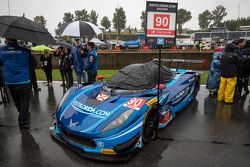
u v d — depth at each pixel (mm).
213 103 5613
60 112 3484
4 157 3135
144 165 2922
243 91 6871
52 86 7727
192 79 5273
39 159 3070
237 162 3014
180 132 3895
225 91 5605
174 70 5535
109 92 3781
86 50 6523
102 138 2902
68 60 7152
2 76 5566
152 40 3504
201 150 3301
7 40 3848
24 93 4023
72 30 6520
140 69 4301
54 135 3551
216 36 31172
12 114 4848
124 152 2971
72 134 3076
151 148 3336
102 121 3012
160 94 3686
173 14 3520
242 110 5078
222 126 4176
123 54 12312
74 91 4031
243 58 6031
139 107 3182
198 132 3904
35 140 3602
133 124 3031
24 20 3797
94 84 4434
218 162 3008
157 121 3535
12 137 3721
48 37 3988
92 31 6871
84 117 3148
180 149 3324
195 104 5520
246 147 3406
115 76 4281
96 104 3371
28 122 4277
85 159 3041
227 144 3490
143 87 3871
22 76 3924
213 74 6117
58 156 3133
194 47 30016
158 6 3439
